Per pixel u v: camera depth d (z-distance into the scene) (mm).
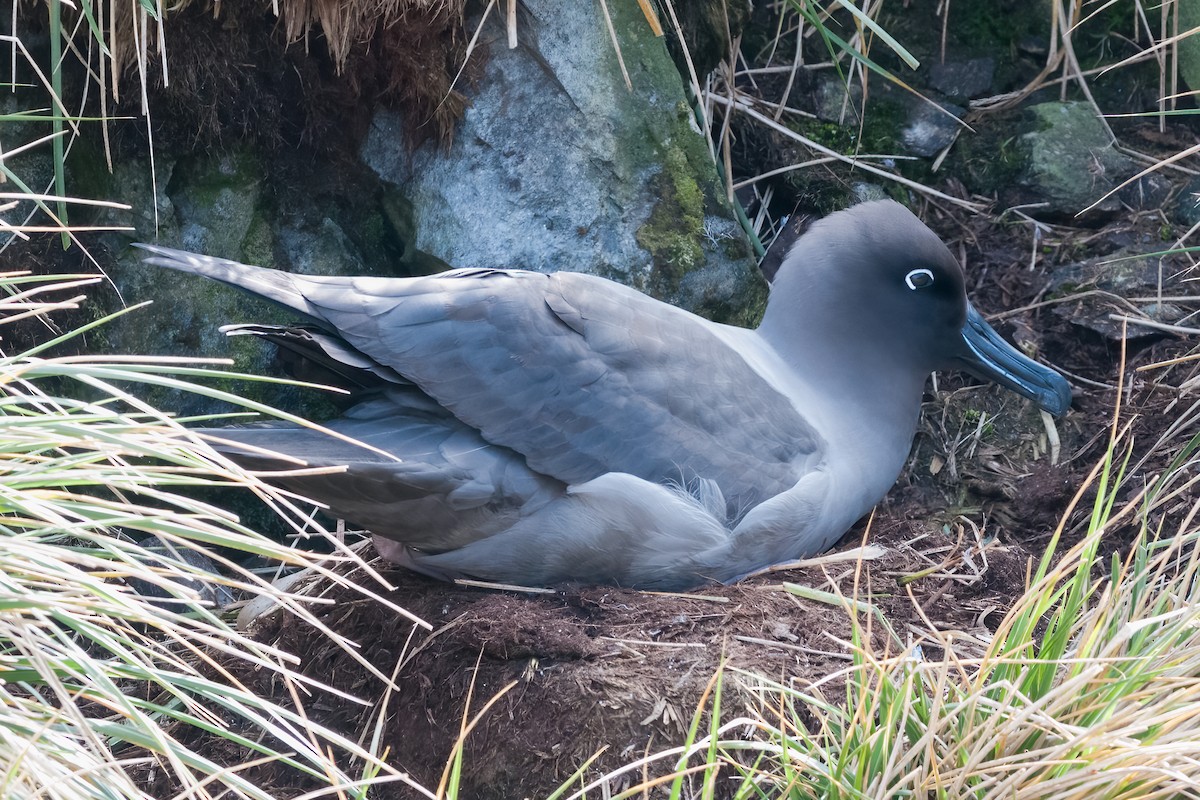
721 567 9172
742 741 7137
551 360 8750
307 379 9664
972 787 6785
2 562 5781
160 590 10031
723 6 12922
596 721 7824
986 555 9758
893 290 10094
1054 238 13047
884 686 7105
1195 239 12594
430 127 11344
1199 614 7355
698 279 11758
